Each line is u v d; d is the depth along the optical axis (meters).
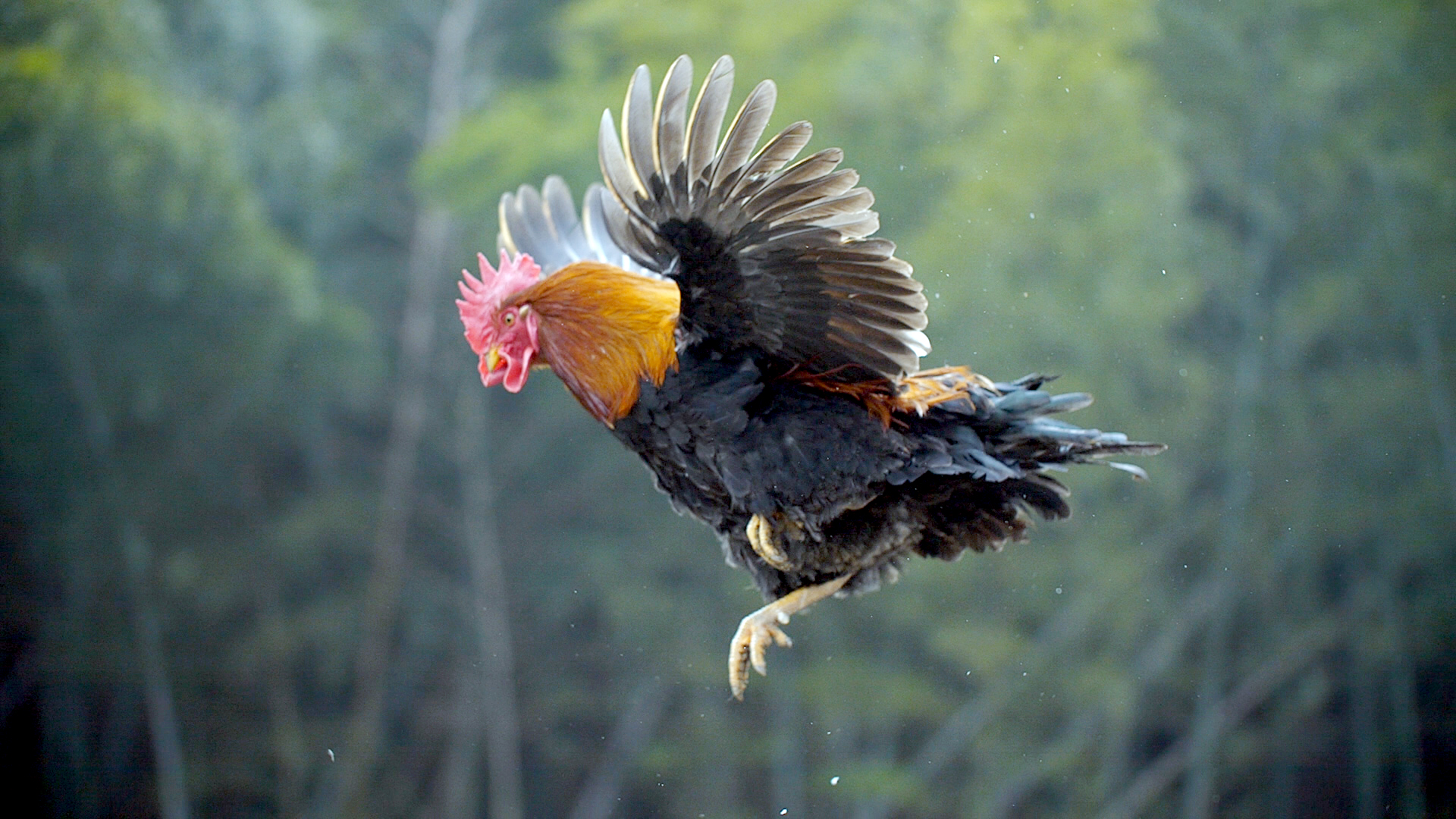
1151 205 22.33
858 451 5.99
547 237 7.60
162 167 21.89
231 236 22.86
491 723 25.08
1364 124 25.39
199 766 24.30
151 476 24.17
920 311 5.71
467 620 25.88
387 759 25.77
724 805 23.25
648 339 6.03
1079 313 21.75
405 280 28.03
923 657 23.11
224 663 24.78
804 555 6.32
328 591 25.97
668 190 5.42
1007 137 21.66
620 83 23.88
